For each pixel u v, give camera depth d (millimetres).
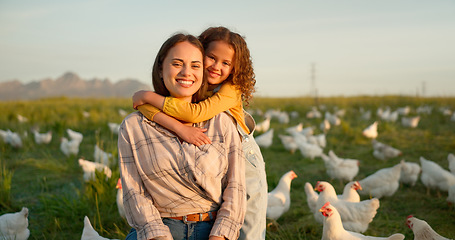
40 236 4547
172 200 1854
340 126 15016
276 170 7926
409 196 6145
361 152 9758
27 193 6223
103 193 5285
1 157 8656
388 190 5902
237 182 1917
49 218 4910
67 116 16250
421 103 26141
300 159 9109
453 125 14719
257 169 2234
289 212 5473
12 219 4168
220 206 1933
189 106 1954
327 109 23047
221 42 2199
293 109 22078
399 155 8766
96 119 14586
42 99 34094
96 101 31844
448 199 5473
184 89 1964
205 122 2045
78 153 9453
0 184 5816
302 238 4508
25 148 9719
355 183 5254
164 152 1857
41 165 7836
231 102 2131
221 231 1804
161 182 1847
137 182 1895
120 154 1932
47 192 6230
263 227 2223
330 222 3771
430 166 6191
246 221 2166
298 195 6281
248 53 2293
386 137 11977
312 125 15664
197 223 1873
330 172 7004
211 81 2248
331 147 10531
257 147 2348
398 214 5328
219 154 1916
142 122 1957
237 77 2236
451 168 6691
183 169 1836
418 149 9828
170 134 1928
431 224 4871
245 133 2287
